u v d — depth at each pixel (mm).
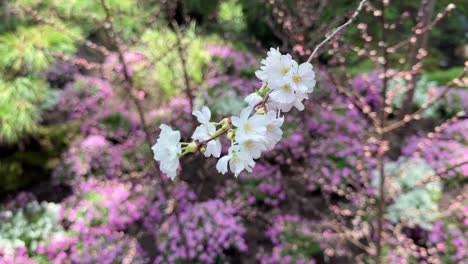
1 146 4441
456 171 4555
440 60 7438
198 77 5957
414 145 4988
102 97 5492
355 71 6301
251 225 4277
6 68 4703
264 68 1031
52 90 5496
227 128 1009
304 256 3791
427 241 3875
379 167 2932
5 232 3955
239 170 982
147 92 5504
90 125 5191
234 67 6289
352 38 4395
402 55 5215
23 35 4734
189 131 4941
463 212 3904
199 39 6352
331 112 5316
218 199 4406
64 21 5016
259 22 7023
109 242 3932
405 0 5844
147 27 3568
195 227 4023
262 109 1044
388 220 4152
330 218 4219
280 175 4590
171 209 3543
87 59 5961
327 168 4613
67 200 4359
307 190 4625
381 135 2846
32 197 4430
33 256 3779
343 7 4957
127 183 4570
